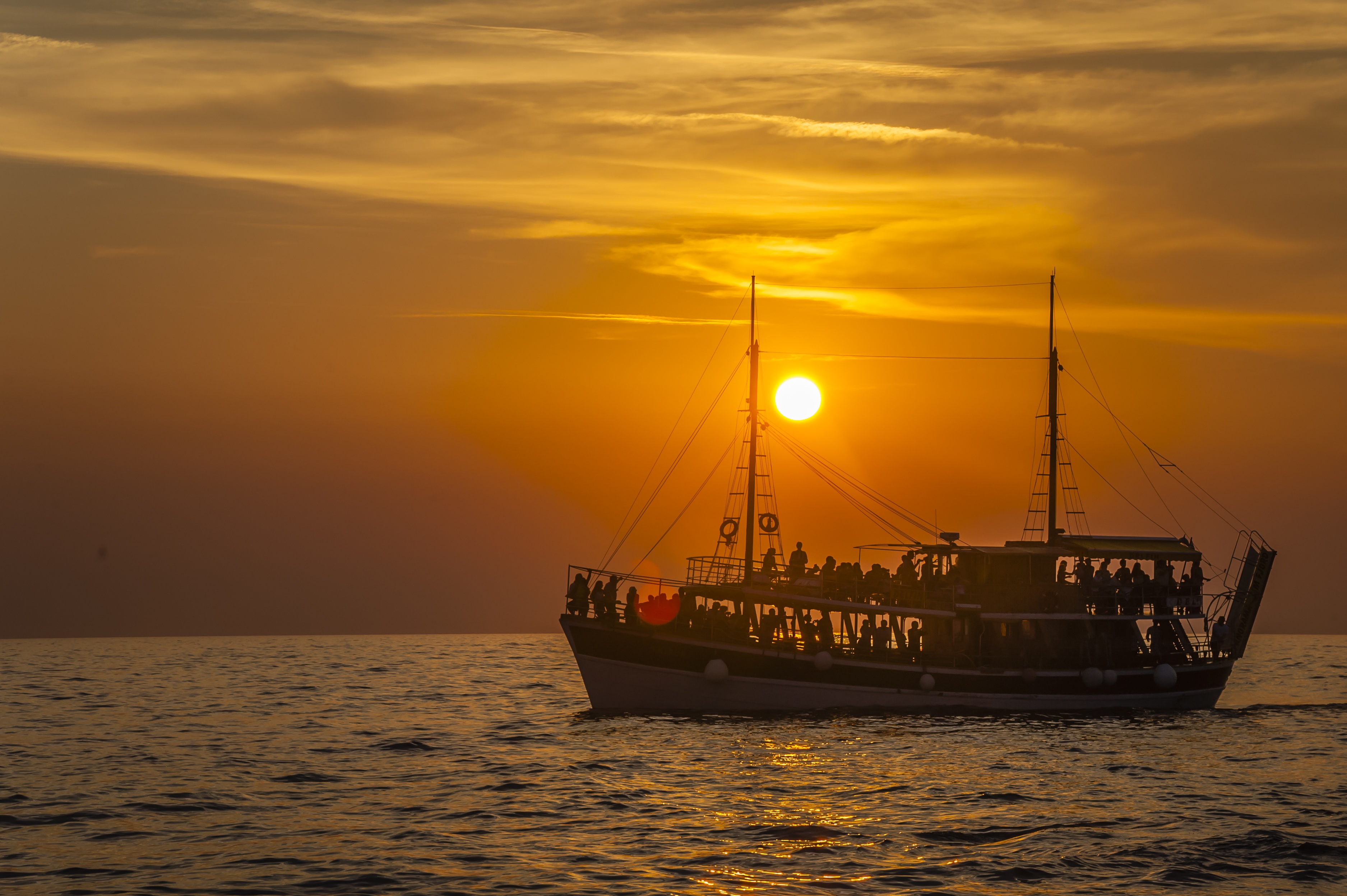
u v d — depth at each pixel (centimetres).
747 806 4084
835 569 6612
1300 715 7100
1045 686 6694
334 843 3556
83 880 3166
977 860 3334
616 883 3097
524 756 5303
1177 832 3700
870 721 6309
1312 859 3362
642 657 6506
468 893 3012
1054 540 7156
